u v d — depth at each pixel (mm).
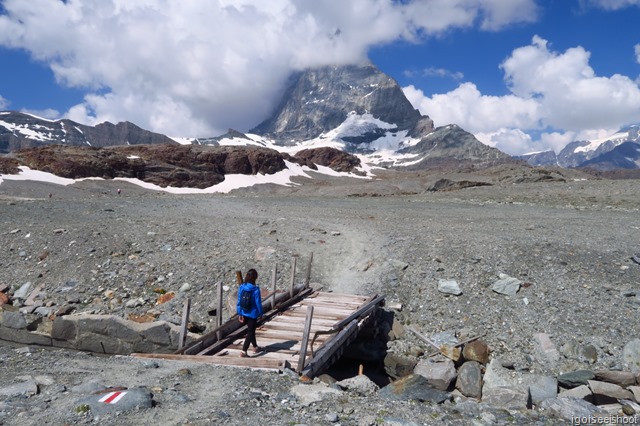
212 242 20922
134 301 16062
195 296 16359
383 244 20422
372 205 40156
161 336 13016
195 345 10109
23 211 27594
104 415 6391
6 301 16078
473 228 23125
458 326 14352
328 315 13234
